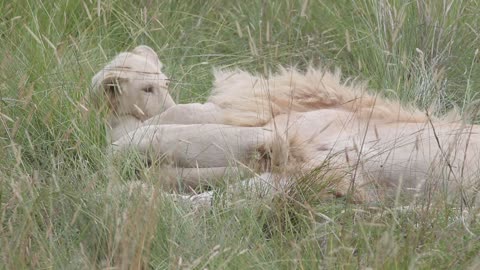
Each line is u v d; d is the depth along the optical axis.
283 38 28.06
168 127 19.00
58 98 20.91
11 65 22.50
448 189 18.62
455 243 16.58
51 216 16.97
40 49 23.23
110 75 19.47
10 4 25.92
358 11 28.36
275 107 19.92
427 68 26.16
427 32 26.73
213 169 18.92
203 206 18.06
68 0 26.86
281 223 17.95
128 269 15.29
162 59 25.78
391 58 26.02
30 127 20.69
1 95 20.92
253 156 18.91
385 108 20.08
